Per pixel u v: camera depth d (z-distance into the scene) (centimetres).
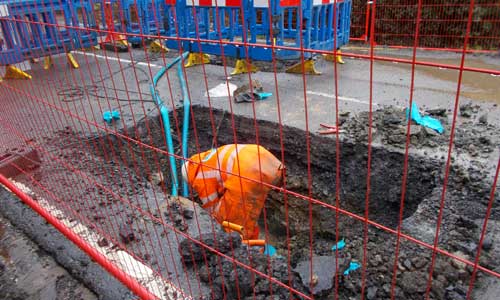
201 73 702
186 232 298
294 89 601
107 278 261
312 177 455
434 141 416
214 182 348
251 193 335
